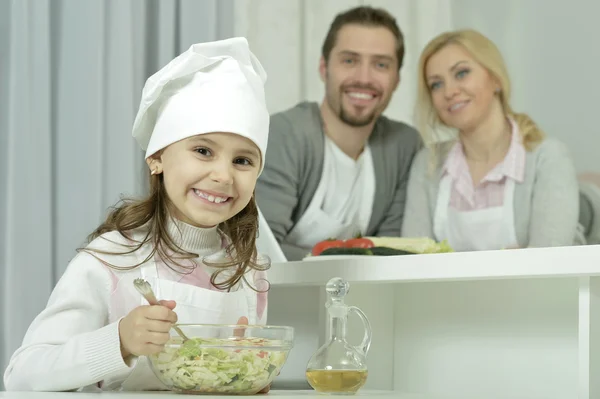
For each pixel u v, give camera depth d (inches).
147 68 107.3
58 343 47.1
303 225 122.7
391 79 128.7
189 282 51.9
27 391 44.9
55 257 96.8
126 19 102.6
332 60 126.7
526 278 56.4
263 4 123.4
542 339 58.3
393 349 68.6
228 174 48.6
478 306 62.6
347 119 126.0
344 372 46.6
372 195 126.0
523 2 122.4
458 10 127.9
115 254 50.3
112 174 101.0
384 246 72.5
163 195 52.8
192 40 109.9
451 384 64.0
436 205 124.6
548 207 116.3
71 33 99.3
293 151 122.4
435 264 56.5
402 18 130.6
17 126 93.4
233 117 48.4
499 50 123.6
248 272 55.2
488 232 120.0
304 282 64.9
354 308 49.6
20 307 92.3
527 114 120.6
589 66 116.6
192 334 42.8
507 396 60.1
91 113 98.9
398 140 127.6
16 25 94.1
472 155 123.3
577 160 116.0
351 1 129.5
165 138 49.6
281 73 124.3
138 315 42.4
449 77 126.1
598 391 50.8
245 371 43.2
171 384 43.5
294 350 73.3
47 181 95.0
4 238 92.4
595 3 116.8
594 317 50.9
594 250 48.5
